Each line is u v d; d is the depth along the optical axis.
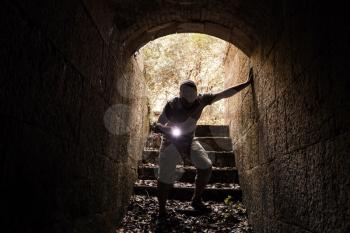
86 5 2.08
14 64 1.22
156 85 9.27
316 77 1.62
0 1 1.11
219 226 3.65
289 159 2.14
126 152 3.81
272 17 2.56
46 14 1.48
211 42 9.84
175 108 3.82
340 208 1.36
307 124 1.77
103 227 2.75
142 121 5.26
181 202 4.29
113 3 2.72
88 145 2.23
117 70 3.13
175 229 3.51
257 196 3.32
